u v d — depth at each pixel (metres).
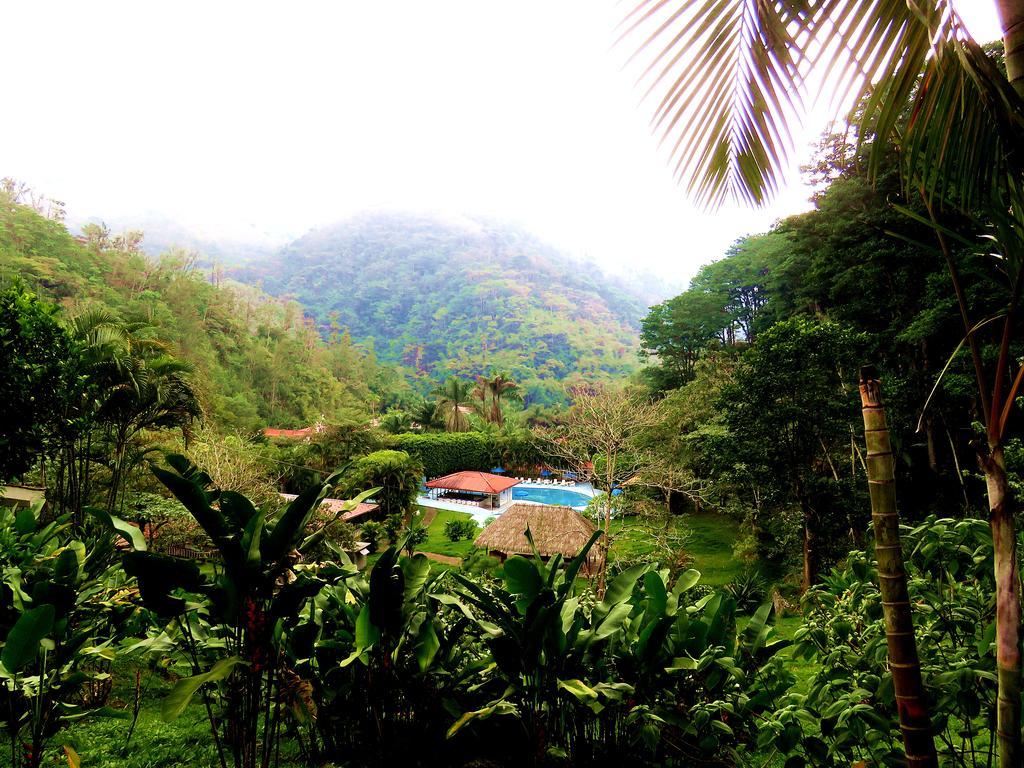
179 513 13.84
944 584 2.90
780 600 11.72
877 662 2.42
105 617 4.49
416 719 3.49
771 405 14.06
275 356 69.06
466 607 3.53
